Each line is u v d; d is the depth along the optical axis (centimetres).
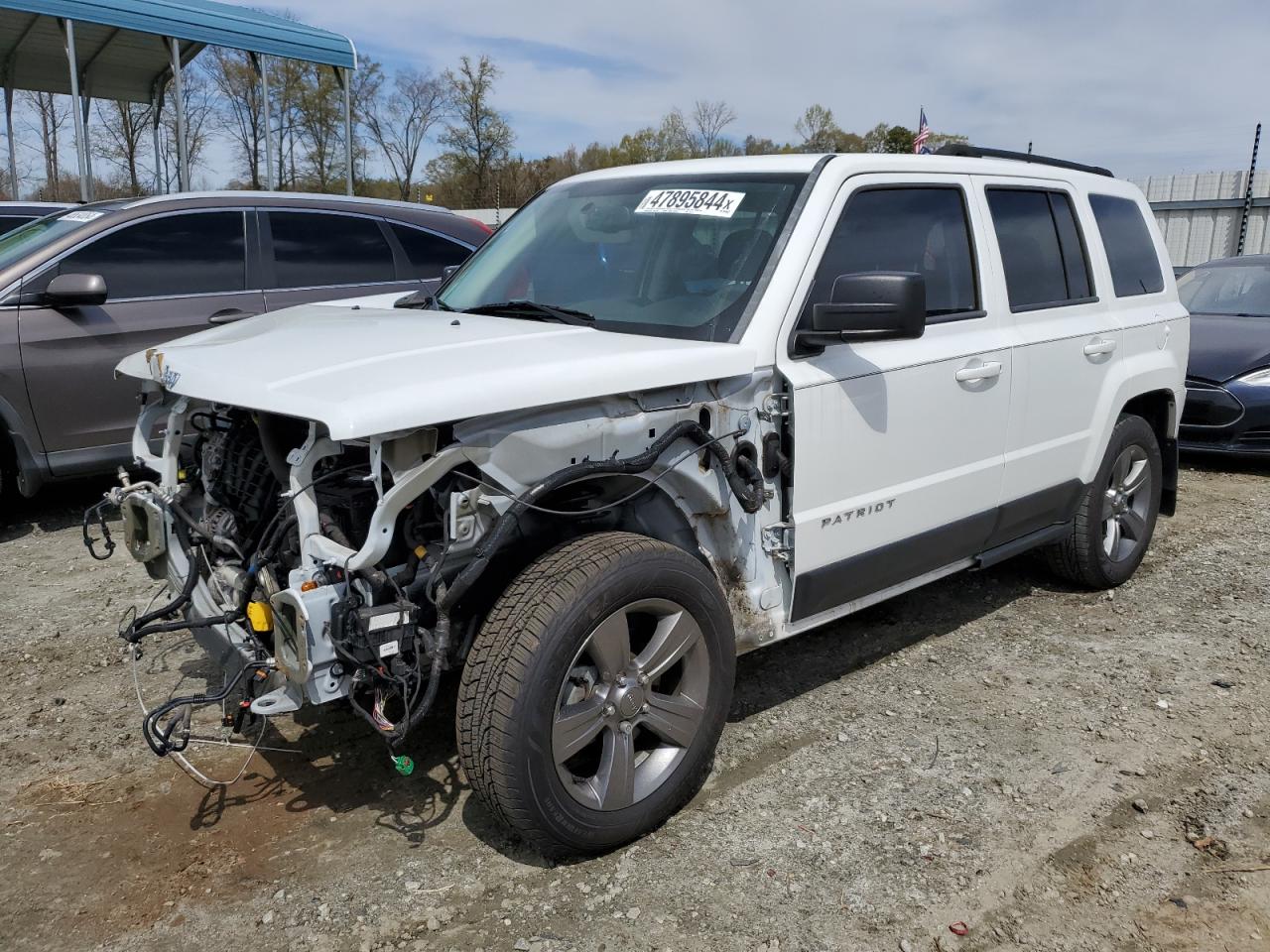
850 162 351
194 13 1020
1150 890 273
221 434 322
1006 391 398
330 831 294
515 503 254
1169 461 528
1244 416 746
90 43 1171
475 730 251
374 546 236
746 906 262
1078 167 487
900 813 306
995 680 401
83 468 580
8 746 341
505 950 245
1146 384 482
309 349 288
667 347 289
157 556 321
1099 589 502
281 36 1088
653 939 250
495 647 252
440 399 237
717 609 290
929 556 380
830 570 335
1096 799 316
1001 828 300
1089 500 471
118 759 334
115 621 450
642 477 283
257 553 274
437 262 712
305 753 337
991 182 410
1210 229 1817
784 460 315
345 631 241
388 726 248
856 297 295
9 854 281
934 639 443
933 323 371
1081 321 445
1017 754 344
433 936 250
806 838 293
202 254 618
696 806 308
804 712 372
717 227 342
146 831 293
